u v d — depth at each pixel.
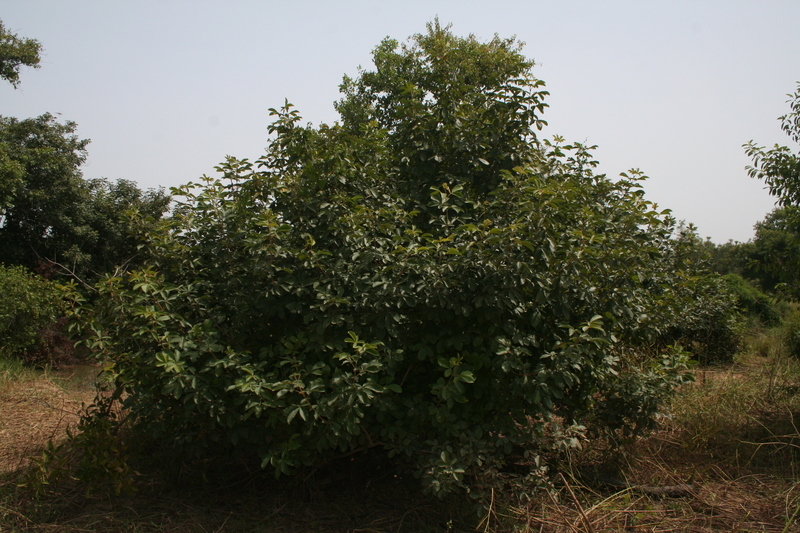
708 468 5.02
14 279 11.81
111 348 4.45
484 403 4.04
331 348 3.74
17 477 4.84
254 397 3.61
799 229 6.62
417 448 3.87
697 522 4.11
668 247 7.04
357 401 3.54
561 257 4.04
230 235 4.18
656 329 4.88
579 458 5.10
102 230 18.92
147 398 4.02
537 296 3.81
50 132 18.81
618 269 4.41
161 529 3.93
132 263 18.77
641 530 3.97
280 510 4.21
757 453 5.45
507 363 3.70
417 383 4.22
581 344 3.89
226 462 4.85
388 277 3.91
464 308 3.72
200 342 3.82
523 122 4.77
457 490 3.79
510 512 4.01
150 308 3.79
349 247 4.15
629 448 5.10
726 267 26.50
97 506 4.32
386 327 3.77
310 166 4.35
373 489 4.57
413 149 4.80
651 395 4.71
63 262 18.20
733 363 10.95
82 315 4.68
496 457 4.01
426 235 3.98
